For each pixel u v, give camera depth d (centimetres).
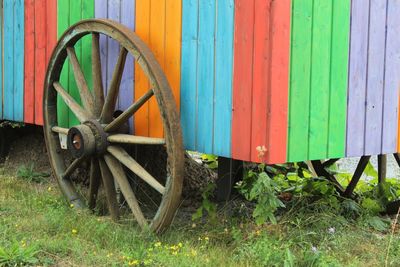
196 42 502
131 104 574
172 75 529
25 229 515
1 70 771
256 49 450
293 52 453
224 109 480
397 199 653
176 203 494
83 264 442
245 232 509
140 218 527
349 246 496
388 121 535
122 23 579
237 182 612
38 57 697
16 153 830
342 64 491
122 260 446
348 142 504
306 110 467
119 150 552
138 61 510
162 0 533
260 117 449
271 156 446
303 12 456
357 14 498
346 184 739
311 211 557
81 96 592
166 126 491
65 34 595
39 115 699
